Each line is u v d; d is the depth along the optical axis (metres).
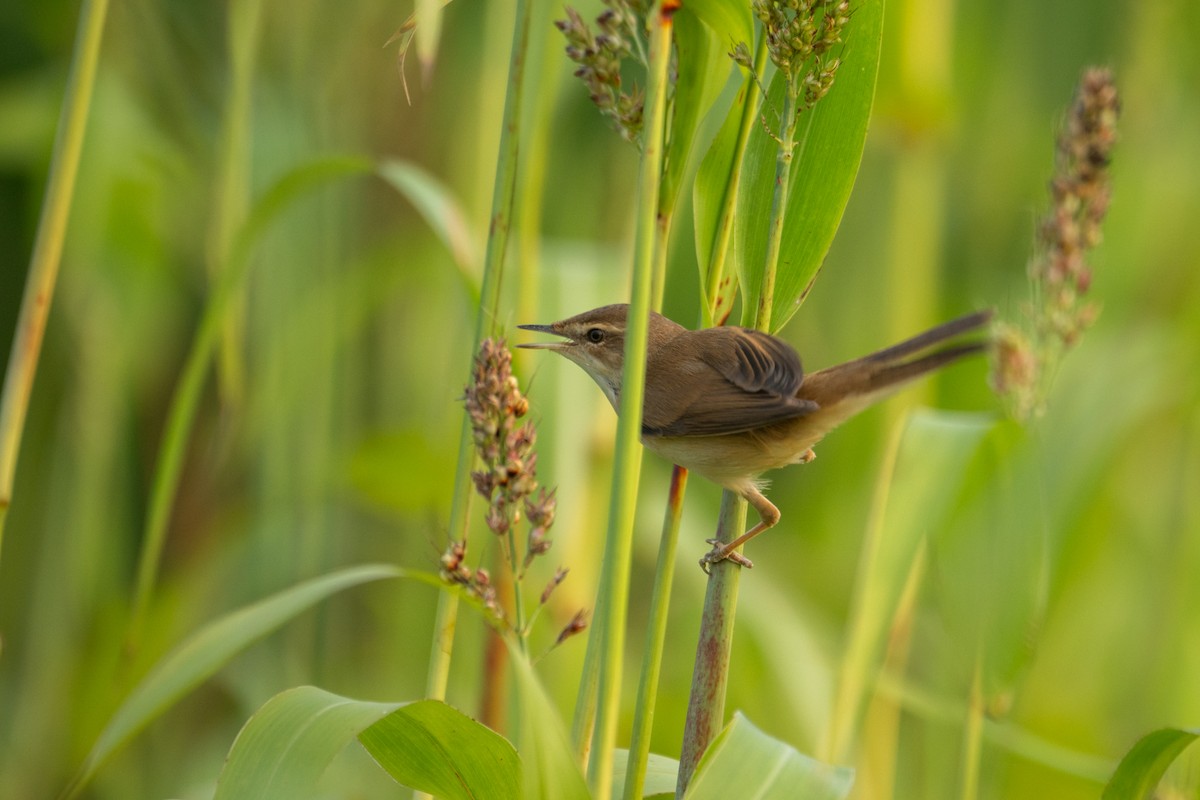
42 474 10.81
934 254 10.38
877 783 8.70
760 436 7.26
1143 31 11.59
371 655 11.13
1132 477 12.02
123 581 10.83
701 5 5.39
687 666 11.01
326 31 10.96
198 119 11.09
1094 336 11.21
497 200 6.10
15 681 10.60
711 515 11.68
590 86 5.55
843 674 5.75
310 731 4.96
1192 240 12.23
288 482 10.48
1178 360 10.46
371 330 11.55
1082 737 11.18
